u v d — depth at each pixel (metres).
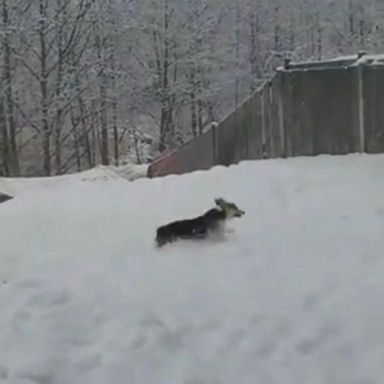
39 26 26.58
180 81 30.27
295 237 5.74
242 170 9.46
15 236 6.73
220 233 5.86
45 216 7.65
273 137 11.37
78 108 29.44
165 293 4.82
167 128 30.44
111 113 29.70
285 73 10.83
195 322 4.38
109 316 4.61
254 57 32.62
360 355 3.76
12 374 4.04
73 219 7.35
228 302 4.55
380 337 3.87
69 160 28.91
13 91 27.05
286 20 32.97
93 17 28.52
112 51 28.70
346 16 31.92
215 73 30.61
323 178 8.25
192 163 15.13
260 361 3.90
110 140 33.03
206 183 8.83
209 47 30.47
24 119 27.61
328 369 3.71
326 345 3.91
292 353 3.90
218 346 4.09
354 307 4.22
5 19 26.08
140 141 31.31
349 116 10.06
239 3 32.44
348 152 10.11
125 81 29.25
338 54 31.38
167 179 9.65
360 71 9.83
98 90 28.41
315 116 10.45
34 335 4.46
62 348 4.31
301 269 4.94
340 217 6.27
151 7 29.72
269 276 4.88
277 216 6.56
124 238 6.29
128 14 29.33
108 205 8.05
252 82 31.47
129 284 5.06
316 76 10.37
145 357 4.11
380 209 6.40
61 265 5.62
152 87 30.05
